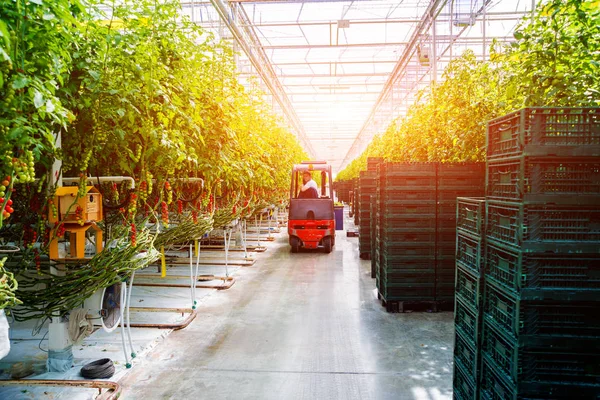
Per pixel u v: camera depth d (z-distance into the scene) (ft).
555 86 11.04
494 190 8.72
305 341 15.55
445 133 21.91
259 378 12.53
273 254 35.60
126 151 13.09
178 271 27.84
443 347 14.92
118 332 16.10
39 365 13.05
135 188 13.66
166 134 12.44
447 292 18.98
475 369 9.12
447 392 11.63
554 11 11.27
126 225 12.58
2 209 6.93
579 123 7.43
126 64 11.75
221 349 14.79
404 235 18.89
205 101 17.93
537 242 7.30
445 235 18.84
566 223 7.39
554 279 7.40
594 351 7.36
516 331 7.48
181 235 19.10
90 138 11.65
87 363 13.21
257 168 28.68
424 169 18.62
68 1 7.43
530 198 7.36
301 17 38.09
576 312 7.43
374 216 25.93
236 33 31.86
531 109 7.41
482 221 9.02
